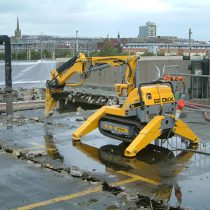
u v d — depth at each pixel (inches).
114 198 264.1
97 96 984.3
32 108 952.3
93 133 461.7
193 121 505.0
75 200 261.4
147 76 1056.8
